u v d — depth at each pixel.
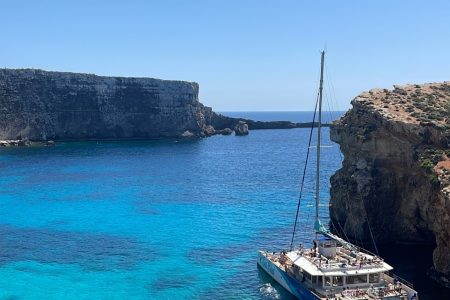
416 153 57.81
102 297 46.25
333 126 74.12
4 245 62.44
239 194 96.50
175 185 107.81
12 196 94.12
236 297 46.22
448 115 62.41
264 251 55.84
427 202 55.34
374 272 42.97
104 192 98.88
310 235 66.00
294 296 45.81
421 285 47.44
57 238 65.69
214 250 60.22
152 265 54.97
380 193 62.34
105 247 61.66
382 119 62.91
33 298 46.09
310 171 130.75
